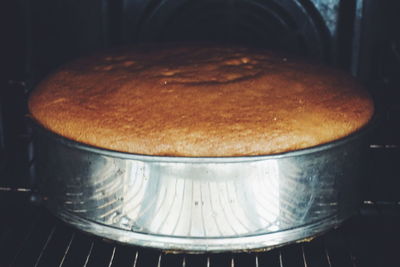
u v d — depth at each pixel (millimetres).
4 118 633
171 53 552
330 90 511
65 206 497
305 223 483
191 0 620
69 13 621
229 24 628
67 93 509
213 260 595
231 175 449
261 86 500
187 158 439
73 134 479
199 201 457
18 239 604
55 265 583
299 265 586
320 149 458
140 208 465
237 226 467
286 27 625
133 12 622
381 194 654
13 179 647
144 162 448
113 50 570
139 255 597
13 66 625
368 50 621
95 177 467
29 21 616
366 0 607
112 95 496
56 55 634
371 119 505
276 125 471
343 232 608
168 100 485
